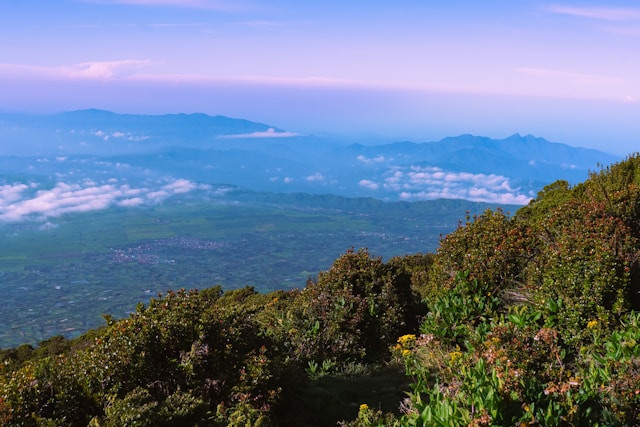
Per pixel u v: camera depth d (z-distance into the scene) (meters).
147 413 4.98
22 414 4.88
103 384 5.45
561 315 6.57
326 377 7.49
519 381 4.07
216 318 6.41
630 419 3.98
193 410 5.32
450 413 3.80
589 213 8.65
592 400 4.21
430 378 6.15
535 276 7.57
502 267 8.30
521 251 8.48
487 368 4.54
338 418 5.90
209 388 5.73
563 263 6.93
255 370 5.91
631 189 9.50
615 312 6.32
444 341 7.19
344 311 8.66
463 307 7.49
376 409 5.94
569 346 6.21
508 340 5.38
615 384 4.26
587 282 6.54
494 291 8.02
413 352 7.44
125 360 5.65
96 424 4.80
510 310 7.20
